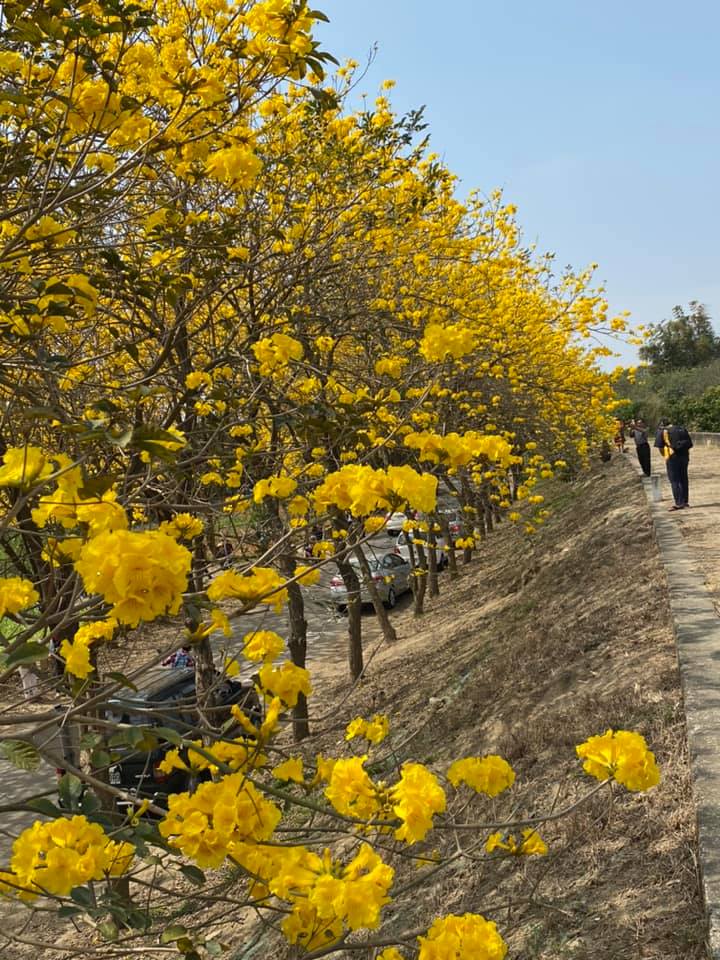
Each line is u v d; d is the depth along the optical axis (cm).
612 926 284
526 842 196
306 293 622
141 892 397
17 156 319
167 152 327
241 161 310
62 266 357
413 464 580
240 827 147
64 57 290
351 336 800
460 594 1616
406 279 862
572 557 1116
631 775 182
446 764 585
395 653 1253
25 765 169
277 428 479
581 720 468
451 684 859
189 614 176
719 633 511
